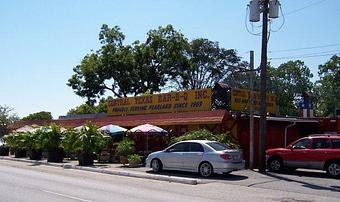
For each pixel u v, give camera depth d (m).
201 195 14.07
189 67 58.69
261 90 22.50
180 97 29.98
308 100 32.72
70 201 12.29
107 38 56.12
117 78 55.34
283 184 17.27
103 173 22.19
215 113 25.62
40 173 21.77
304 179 18.92
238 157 19.88
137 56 56.09
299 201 13.05
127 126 32.03
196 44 70.62
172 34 57.69
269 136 27.77
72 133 27.47
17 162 30.97
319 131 29.03
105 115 39.59
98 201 12.34
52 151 29.89
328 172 19.73
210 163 19.48
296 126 29.55
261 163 22.19
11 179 18.55
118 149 26.97
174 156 20.88
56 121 41.69
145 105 32.91
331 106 72.50
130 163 25.39
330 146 19.95
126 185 16.72
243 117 25.75
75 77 56.00
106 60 54.94
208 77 71.19
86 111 59.47
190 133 24.52
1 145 39.09
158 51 57.28
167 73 57.47
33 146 32.38
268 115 29.80
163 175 20.02
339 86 70.50
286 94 75.69
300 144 21.14
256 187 16.42
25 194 13.75
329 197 13.98
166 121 28.55
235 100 27.72
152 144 31.23
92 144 26.45
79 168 24.88
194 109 28.88
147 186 16.48
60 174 21.33
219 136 23.80
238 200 13.06
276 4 22.28
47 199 12.65
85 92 55.41
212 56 70.94
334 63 69.62
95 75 55.06
